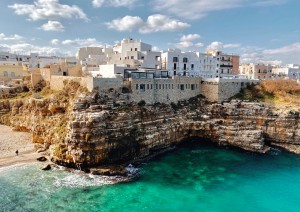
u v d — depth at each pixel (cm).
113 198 4403
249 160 6350
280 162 6247
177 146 7188
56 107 6425
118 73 7612
